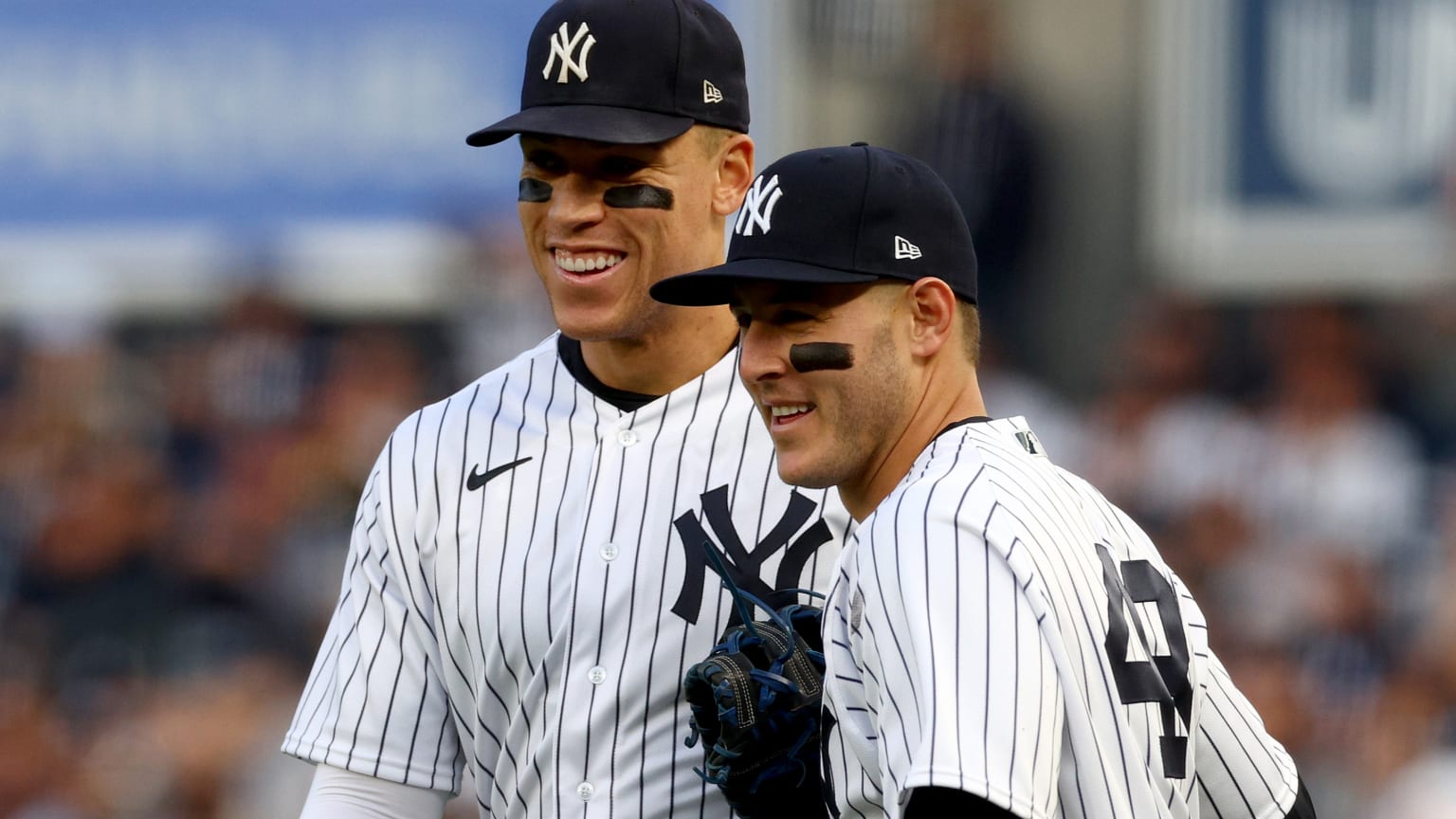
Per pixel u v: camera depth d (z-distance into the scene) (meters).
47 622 29.73
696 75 10.38
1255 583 26.98
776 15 29.36
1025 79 30.11
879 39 29.45
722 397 10.82
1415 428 28.70
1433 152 29.64
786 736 9.67
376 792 11.00
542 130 10.07
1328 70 29.92
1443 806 24.45
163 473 30.62
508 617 10.61
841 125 29.50
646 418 10.77
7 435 30.64
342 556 29.77
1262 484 27.95
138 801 27.22
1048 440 29.02
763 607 9.93
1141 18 30.11
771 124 29.38
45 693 28.94
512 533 10.71
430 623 10.92
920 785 7.93
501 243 30.08
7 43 30.27
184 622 29.52
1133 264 30.09
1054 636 8.26
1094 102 30.17
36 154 30.52
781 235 8.95
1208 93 30.19
